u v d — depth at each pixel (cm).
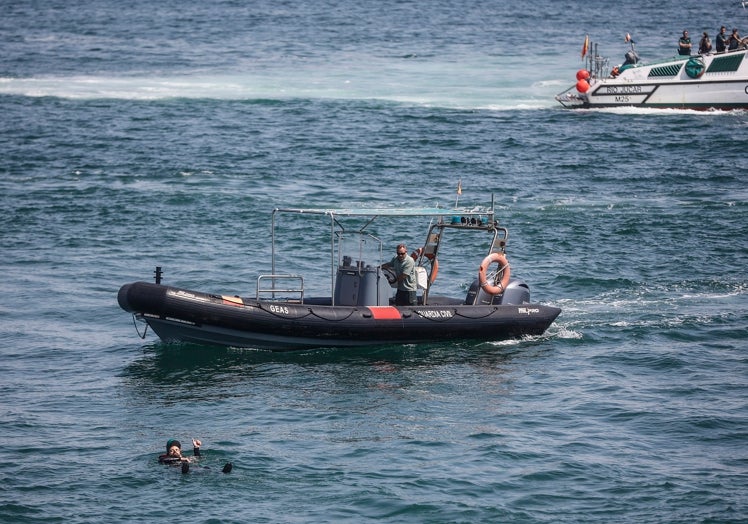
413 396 4131
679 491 3300
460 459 3538
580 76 10975
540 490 3316
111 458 3519
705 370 4409
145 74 13888
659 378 4325
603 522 3117
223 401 4072
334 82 12962
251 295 5503
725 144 9275
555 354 4634
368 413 3947
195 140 9688
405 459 3538
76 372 4409
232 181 8138
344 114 10875
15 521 3081
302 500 3238
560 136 9731
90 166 8650
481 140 9588
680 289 5547
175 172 8438
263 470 3434
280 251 6347
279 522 3100
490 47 16412
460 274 5884
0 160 8838
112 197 7612
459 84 12731
